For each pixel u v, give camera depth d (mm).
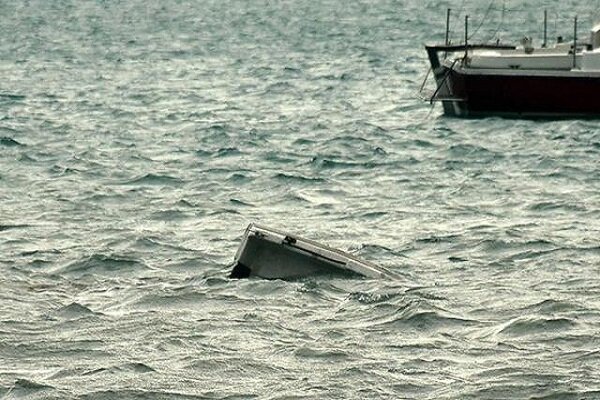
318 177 106688
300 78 196125
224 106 161125
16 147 125062
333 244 80938
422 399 51562
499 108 136375
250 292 66125
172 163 115562
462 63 137500
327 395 51844
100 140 131375
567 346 57562
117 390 52156
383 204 94625
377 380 53406
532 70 134750
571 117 135000
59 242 80562
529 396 51844
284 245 68438
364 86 182875
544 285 68500
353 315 62156
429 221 87625
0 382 53156
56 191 100250
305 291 65750
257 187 103188
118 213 91062
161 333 59156
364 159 116938
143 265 74062
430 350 57094
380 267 68750
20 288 68625
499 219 87938
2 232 83812
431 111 148250
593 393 52000
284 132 136125
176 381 53188
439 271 72625
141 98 171000
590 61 134000
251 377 53781
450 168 111375
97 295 66750
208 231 84375
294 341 58156
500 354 56531
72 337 58812
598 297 65500
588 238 80750
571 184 102500
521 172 108688
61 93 177875
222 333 59250
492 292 66312
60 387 52531
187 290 66438
